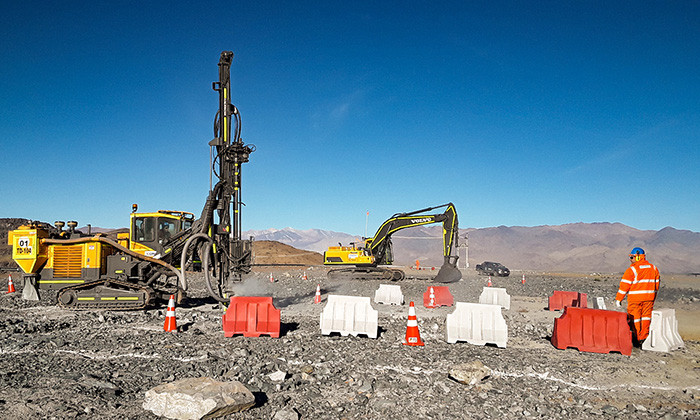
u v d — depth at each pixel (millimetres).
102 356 8945
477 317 10680
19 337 10672
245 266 16031
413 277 36875
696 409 6586
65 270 15969
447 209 28078
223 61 16141
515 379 7801
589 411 6402
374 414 6145
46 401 6105
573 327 10266
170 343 10195
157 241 16844
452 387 7289
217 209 16000
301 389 7094
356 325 11227
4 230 67875
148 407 5957
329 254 31484
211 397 5840
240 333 11234
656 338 10242
